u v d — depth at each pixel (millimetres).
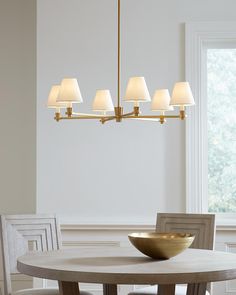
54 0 5469
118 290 5305
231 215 5488
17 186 6055
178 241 3354
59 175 5406
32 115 6082
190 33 5410
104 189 5395
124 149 5410
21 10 6117
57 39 5457
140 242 3385
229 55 5570
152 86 5426
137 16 5453
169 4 5441
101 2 5469
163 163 5391
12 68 6113
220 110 5566
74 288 3365
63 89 3559
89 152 5414
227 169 5535
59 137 5426
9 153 6082
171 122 5398
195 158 5363
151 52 5438
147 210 5371
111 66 5441
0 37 6121
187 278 2988
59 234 4531
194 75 5398
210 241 4262
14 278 5992
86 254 3703
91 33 5453
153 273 2965
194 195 5352
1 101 6105
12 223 4293
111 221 5336
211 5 5422
